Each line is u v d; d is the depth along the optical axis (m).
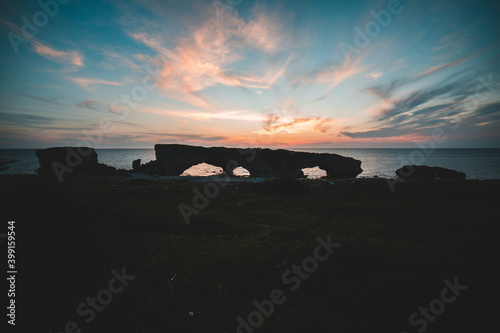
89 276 8.43
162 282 8.10
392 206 18.89
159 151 58.72
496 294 7.11
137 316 6.57
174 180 33.91
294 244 11.59
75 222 13.84
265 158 63.59
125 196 21.47
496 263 9.08
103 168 53.19
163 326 6.28
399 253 10.17
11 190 20.56
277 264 9.66
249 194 23.94
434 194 22.22
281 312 6.96
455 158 145.38
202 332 6.13
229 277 8.55
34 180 28.86
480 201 19.83
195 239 11.89
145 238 11.86
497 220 14.42
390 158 149.50
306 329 6.25
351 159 64.31
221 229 13.53
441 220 14.84
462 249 10.52
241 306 7.22
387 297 7.44
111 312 6.68
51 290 7.56
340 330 6.21
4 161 31.45
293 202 20.55
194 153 60.09
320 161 63.66
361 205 19.33
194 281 8.13
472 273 8.45
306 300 7.51
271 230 13.51
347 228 13.78
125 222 14.22
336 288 8.09
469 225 13.70
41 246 10.64
